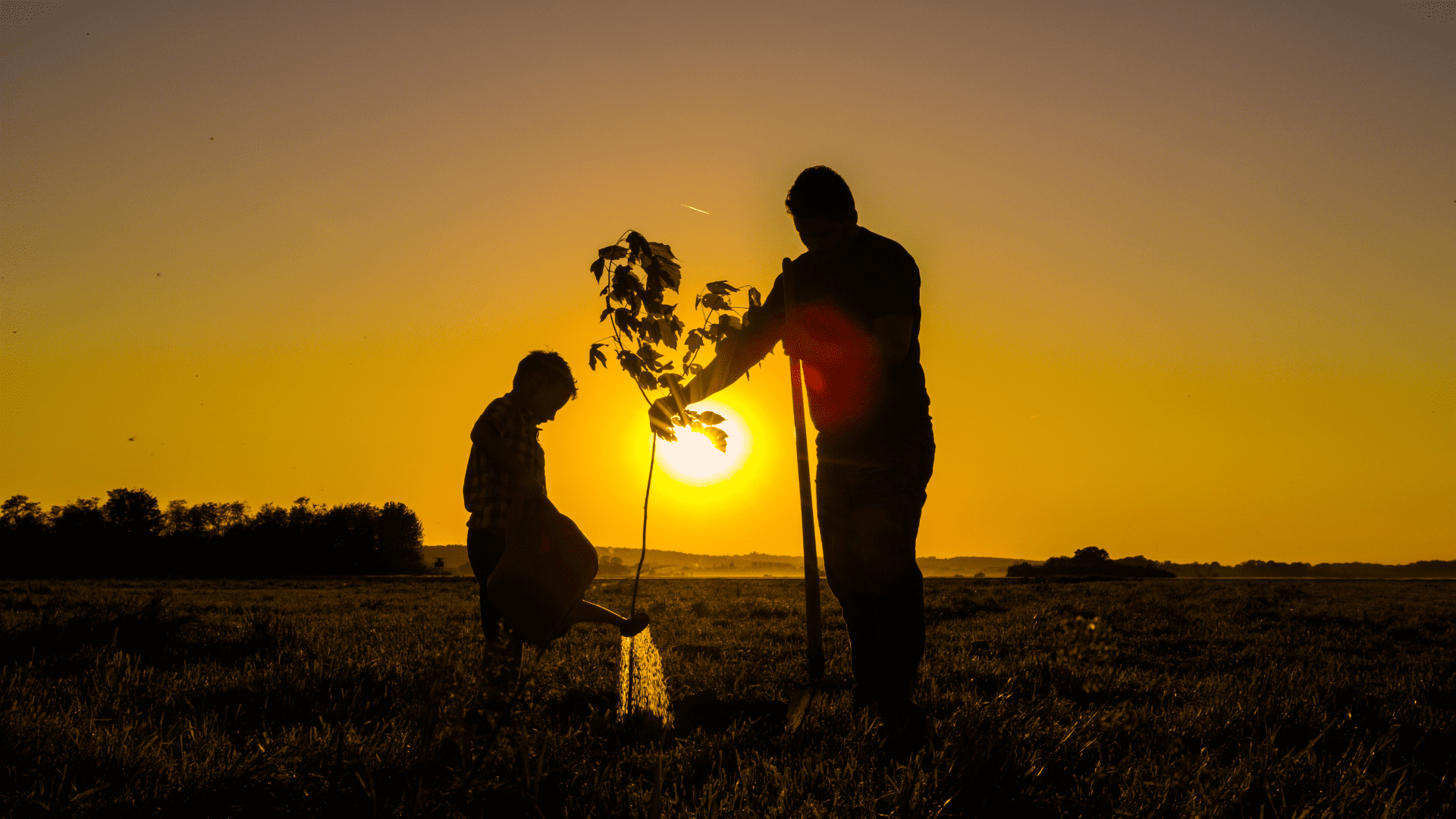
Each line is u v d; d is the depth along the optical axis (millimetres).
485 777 2676
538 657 2734
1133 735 3672
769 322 3648
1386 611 14828
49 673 5008
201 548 96625
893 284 3256
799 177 3307
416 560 105188
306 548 98500
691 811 2436
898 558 3229
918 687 4746
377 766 2705
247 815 2418
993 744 2938
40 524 95312
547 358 4434
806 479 3174
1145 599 17031
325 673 4684
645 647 4117
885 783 2693
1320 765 3033
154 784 2586
